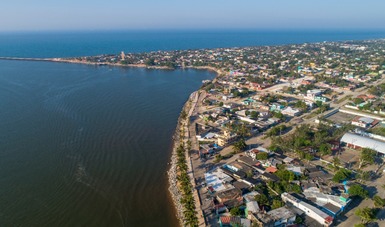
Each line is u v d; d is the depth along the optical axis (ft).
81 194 394.11
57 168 457.68
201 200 364.58
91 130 611.47
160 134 602.85
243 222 311.88
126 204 375.66
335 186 376.27
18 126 622.13
